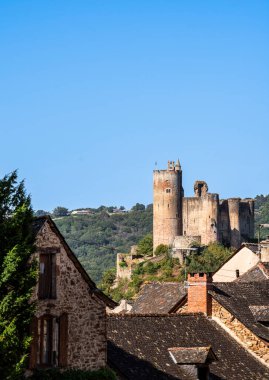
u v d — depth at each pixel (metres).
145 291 87.38
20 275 57.75
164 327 72.81
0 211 59.62
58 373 61.06
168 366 67.69
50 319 61.81
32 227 61.91
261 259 118.75
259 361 75.25
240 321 76.44
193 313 76.81
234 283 82.62
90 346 63.19
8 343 55.91
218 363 72.00
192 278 78.81
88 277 63.62
